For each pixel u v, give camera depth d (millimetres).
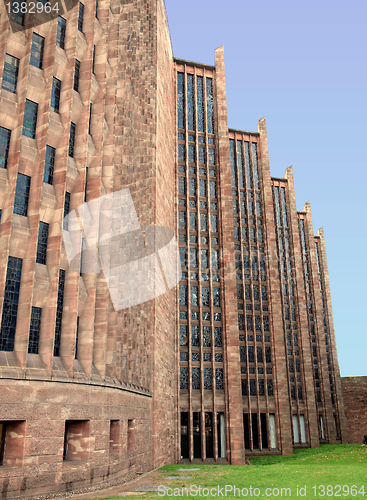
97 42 29953
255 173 74688
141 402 32438
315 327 86375
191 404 53531
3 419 18281
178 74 68188
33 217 22766
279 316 67188
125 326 30453
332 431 79938
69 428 22484
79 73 27719
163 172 48531
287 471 28062
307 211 93812
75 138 26547
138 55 42969
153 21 47594
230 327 57750
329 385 83438
